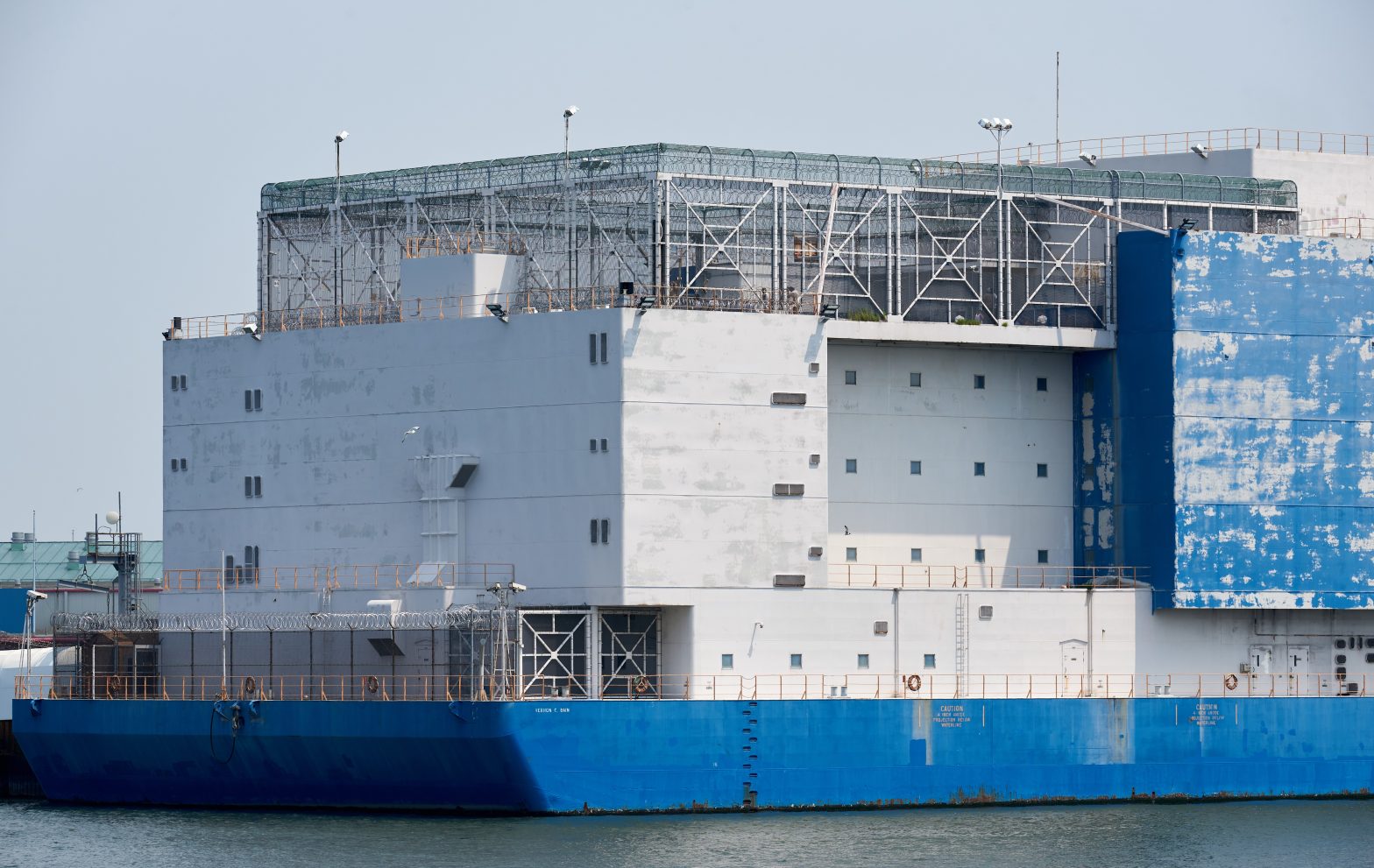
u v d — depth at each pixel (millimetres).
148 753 157375
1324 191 179750
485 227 165500
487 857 135625
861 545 163125
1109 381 167125
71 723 159250
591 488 153375
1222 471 164500
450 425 158750
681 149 157625
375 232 170375
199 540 168750
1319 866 137750
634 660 154875
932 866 135250
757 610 154750
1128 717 159875
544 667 152625
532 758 146375
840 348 163375
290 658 158000
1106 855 140250
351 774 151375
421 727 147500
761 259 159500
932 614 158375
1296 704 164000
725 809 150500
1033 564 167375
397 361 161000
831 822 149000
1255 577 164875
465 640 151000
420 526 159500
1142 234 166000
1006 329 163625
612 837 141750
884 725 154000
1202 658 165875
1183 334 164000
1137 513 165500
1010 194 165125
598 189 159625
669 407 153625
